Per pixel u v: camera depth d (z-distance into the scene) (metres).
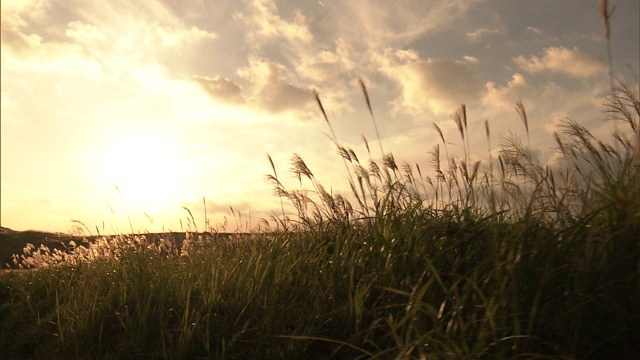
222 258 6.05
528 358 3.06
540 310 3.34
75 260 7.94
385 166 5.95
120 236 7.94
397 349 3.52
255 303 4.72
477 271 3.54
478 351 3.05
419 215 5.02
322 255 5.25
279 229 6.62
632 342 3.28
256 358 4.04
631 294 3.33
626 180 3.93
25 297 6.39
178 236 8.12
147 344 4.58
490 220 4.58
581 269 3.38
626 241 3.45
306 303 4.54
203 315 4.69
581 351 3.19
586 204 4.09
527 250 3.54
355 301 4.01
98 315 5.04
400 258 4.39
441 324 3.37
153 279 5.54
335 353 3.93
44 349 5.03
